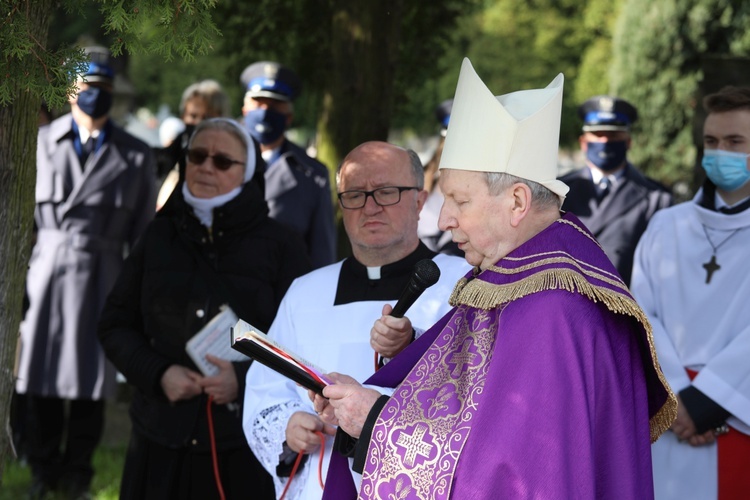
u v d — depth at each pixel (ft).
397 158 13.71
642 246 16.88
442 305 13.37
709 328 15.85
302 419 12.87
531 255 10.05
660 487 15.81
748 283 15.70
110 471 25.82
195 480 16.02
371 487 10.22
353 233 13.69
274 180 23.13
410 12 26.30
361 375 13.32
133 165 23.90
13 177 12.08
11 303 12.27
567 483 9.37
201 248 16.43
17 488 24.16
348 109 22.56
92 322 23.35
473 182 10.20
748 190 15.88
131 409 16.76
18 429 26.03
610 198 23.85
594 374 9.66
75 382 22.88
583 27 70.74
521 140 10.09
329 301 13.83
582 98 66.28
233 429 15.96
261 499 16.10
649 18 48.37
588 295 9.75
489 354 10.12
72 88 10.81
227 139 16.40
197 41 10.44
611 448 9.72
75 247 23.41
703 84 18.61
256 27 26.27
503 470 9.48
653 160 49.06
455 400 10.19
